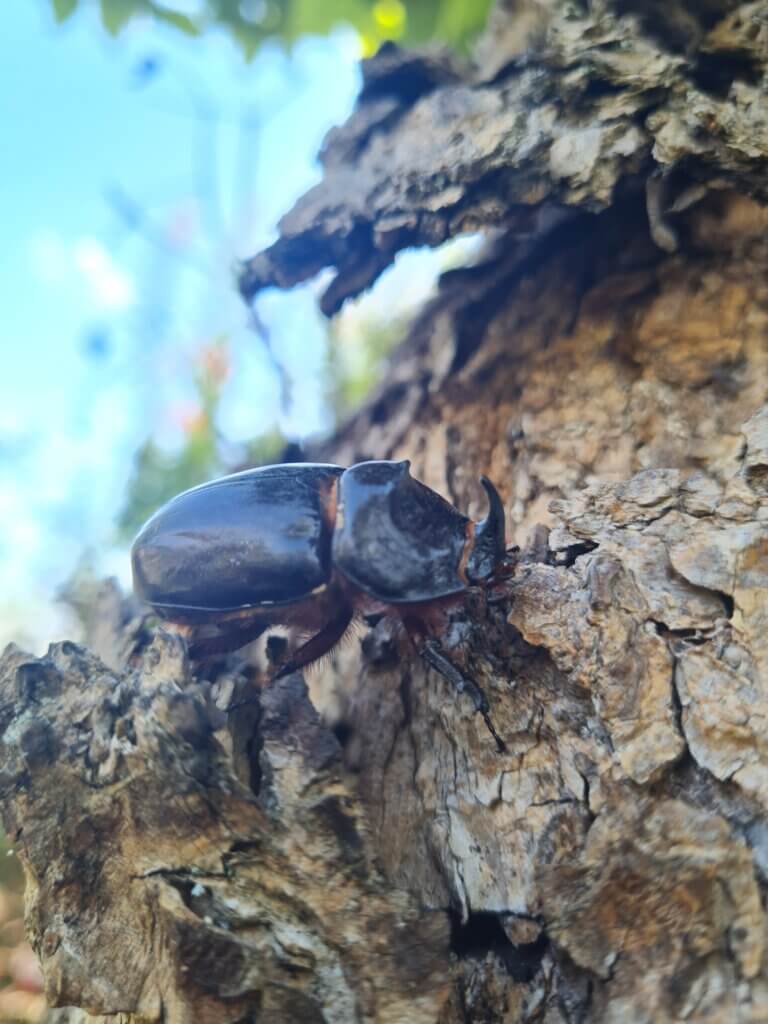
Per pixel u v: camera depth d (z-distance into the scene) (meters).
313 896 0.05
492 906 0.05
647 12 0.07
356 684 0.08
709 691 0.05
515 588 0.06
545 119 0.07
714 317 0.07
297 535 0.07
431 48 0.09
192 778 0.05
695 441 0.07
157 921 0.05
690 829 0.05
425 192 0.08
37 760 0.06
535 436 0.08
